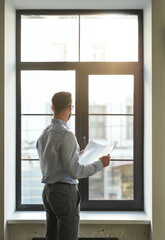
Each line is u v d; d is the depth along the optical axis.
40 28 3.16
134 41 3.15
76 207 2.24
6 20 2.81
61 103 2.25
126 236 2.86
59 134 2.17
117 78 3.14
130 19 3.17
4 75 2.78
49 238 2.36
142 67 3.11
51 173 2.21
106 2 2.94
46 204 2.31
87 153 2.41
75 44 3.15
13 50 3.04
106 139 3.41
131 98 3.14
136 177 3.12
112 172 3.24
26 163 3.15
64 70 3.12
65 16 3.16
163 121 2.76
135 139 3.12
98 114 3.14
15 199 3.12
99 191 3.19
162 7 2.76
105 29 3.17
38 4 2.99
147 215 2.94
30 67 3.12
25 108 3.15
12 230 2.87
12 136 3.02
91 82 3.14
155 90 2.76
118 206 3.12
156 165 2.76
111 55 3.15
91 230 2.85
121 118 3.15
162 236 2.74
